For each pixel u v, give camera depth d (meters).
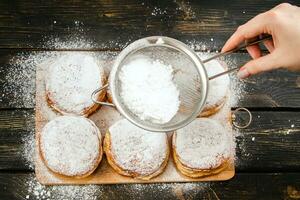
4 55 0.83
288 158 0.84
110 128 0.79
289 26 0.70
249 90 0.85
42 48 0.84
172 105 0.73
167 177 0.79
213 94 0.80
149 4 0.87
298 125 0.85
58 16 0.85
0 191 0.80
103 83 0.80
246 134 0.84
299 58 0.71
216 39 0.87
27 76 0.83
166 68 0.74
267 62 0.71
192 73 0.72
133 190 0.81
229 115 0.83
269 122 0.84
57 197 0.80
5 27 0.84
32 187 0.80
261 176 0.83
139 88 0.73
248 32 0.73
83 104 0.79
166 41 0.72
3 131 0.81
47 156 0.77
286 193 0.83
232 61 0.86
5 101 0.82
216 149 0.78
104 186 0.81
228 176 0.80
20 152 0.81
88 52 0.84
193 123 0.79
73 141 0.77
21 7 0.85
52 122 0.78
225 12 0.88
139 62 0.73
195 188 0.82
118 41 0.85
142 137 0.78
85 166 0.77
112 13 0.86
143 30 0.86
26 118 0.82
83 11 0.86
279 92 0.85
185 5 0.87
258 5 0.88
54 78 0.79
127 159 0.77
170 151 0.81
